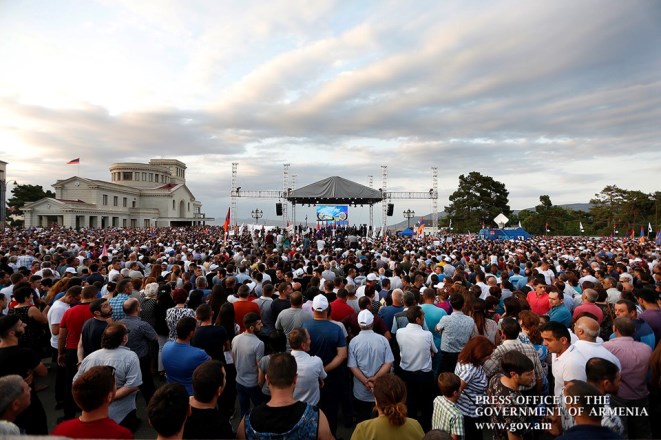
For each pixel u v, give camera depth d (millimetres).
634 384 3904
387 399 2879
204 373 2961
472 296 5484
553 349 3838
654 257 14789
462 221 73500
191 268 9789
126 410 3971
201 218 109375
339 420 5512
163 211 95812
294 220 34750
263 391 4547
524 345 4066
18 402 2635
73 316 5352
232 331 5645
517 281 9336
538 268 10789
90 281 8281
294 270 10758
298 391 4020
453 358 5039
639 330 4855
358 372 4645
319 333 4750
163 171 108312
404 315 5707
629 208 63875
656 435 3691
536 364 3984
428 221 84562
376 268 11188
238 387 4789
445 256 13734
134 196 94000
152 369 6980
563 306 6043
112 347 3977
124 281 6227
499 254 16406
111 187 84688
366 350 4648
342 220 40750
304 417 2824
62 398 5707
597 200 71562
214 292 6547
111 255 15359
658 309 5418
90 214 75812
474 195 73375
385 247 20578
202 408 2934
